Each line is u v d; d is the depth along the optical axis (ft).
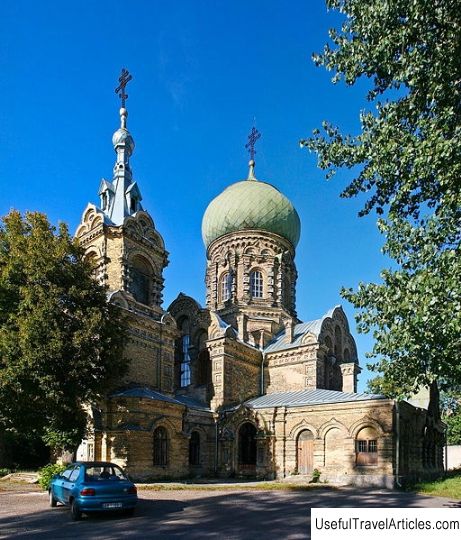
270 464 131.75
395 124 54.60
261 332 172.76
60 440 98.58
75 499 59.41
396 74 53.36
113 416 112.37
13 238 101.65
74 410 95.76
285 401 140.77
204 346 162.61
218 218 193.26
